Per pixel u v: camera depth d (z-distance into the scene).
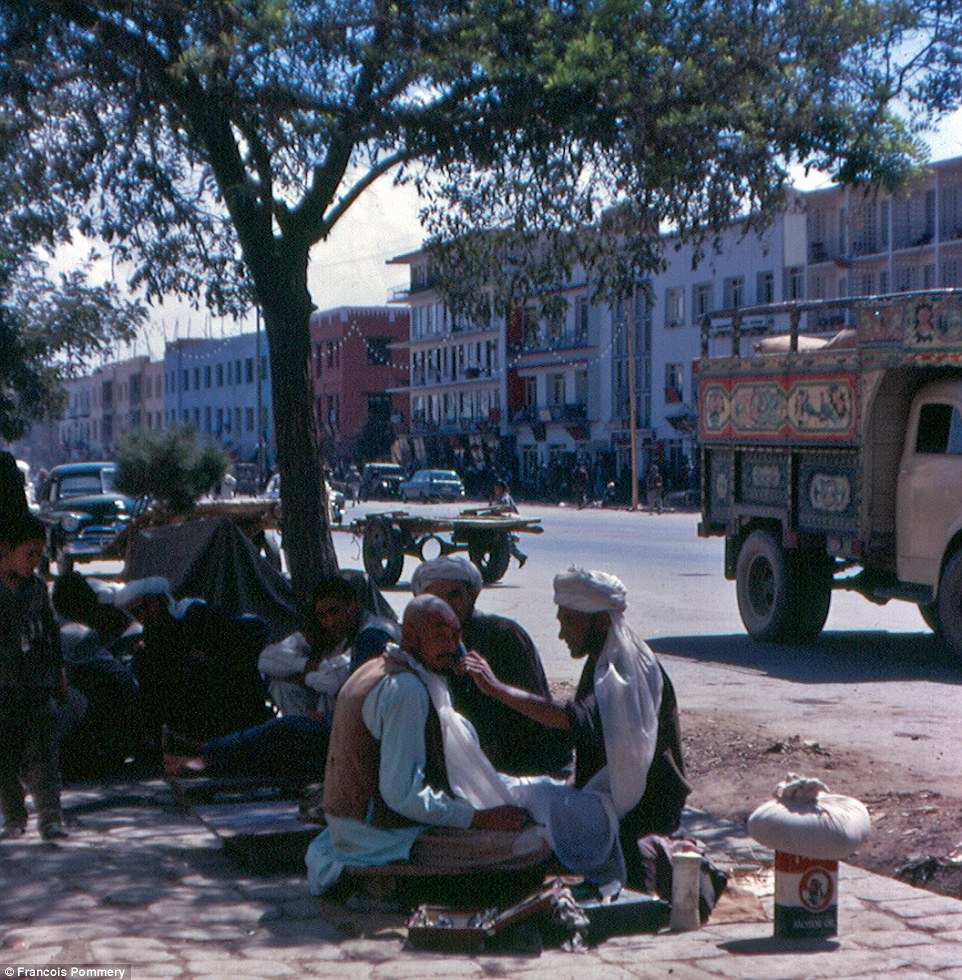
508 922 4.97
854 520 13.70
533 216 12.56
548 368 75.94
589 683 5.69
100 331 27.98
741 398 15.53
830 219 57.19
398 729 5.37
